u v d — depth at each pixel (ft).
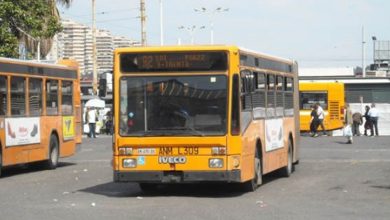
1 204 47.88
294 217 40.52
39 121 75.97
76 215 42.04
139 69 50.21
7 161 68.69
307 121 152.66
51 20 104.01
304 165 79.36
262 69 57.41
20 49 113.09
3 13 93.25
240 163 49.29
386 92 165.27
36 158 75.00
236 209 44.11
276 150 61.82
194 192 54.70
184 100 49.52
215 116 49.03
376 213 42.24
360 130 164.04
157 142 49.11
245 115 50.96
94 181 65.10
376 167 76.23
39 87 76.48
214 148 48.60
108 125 172.76
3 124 68.08
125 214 42.16
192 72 49.67
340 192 53.78
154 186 56.44
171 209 44.27
